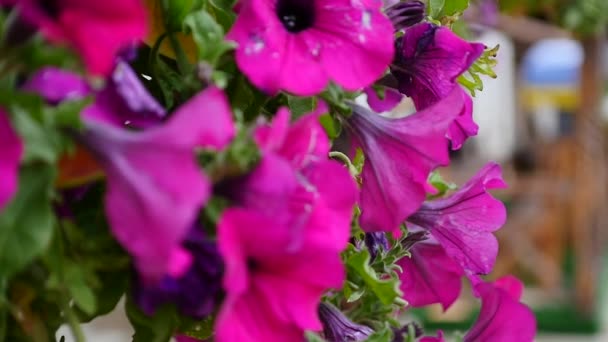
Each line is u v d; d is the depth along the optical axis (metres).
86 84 0.51
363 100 0.72
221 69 0.59
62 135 0.50
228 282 0.50
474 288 0.67
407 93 0.65
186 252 0.52
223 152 0.52
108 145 0.50
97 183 0.55
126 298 0.55
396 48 0.64
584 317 3.33
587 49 3.06
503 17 2.34
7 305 0.52
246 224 0.51
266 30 0.56
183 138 0.49
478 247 0.67
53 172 0.50
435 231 0.67
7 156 0.49
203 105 0.49
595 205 3.28
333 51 0.57
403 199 0.62
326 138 0.56
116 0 0.48
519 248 3.62
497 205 0.67
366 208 0.62
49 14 0.48
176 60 0.60
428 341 0.64
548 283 3.58
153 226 0.49
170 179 0.49
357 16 0.58
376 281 0.61
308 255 0.53
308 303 0.53
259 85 0.56
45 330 0.55
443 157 0.61
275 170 0.52
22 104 0.49
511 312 0.65
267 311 0.52
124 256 0.53
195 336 0.60
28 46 0.50
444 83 0.64
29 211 0.50
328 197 0.56
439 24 0.67
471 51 0.63
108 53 0.48
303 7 0.58
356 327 0.61
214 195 0.52
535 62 4.77
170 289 0.53
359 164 0.66
